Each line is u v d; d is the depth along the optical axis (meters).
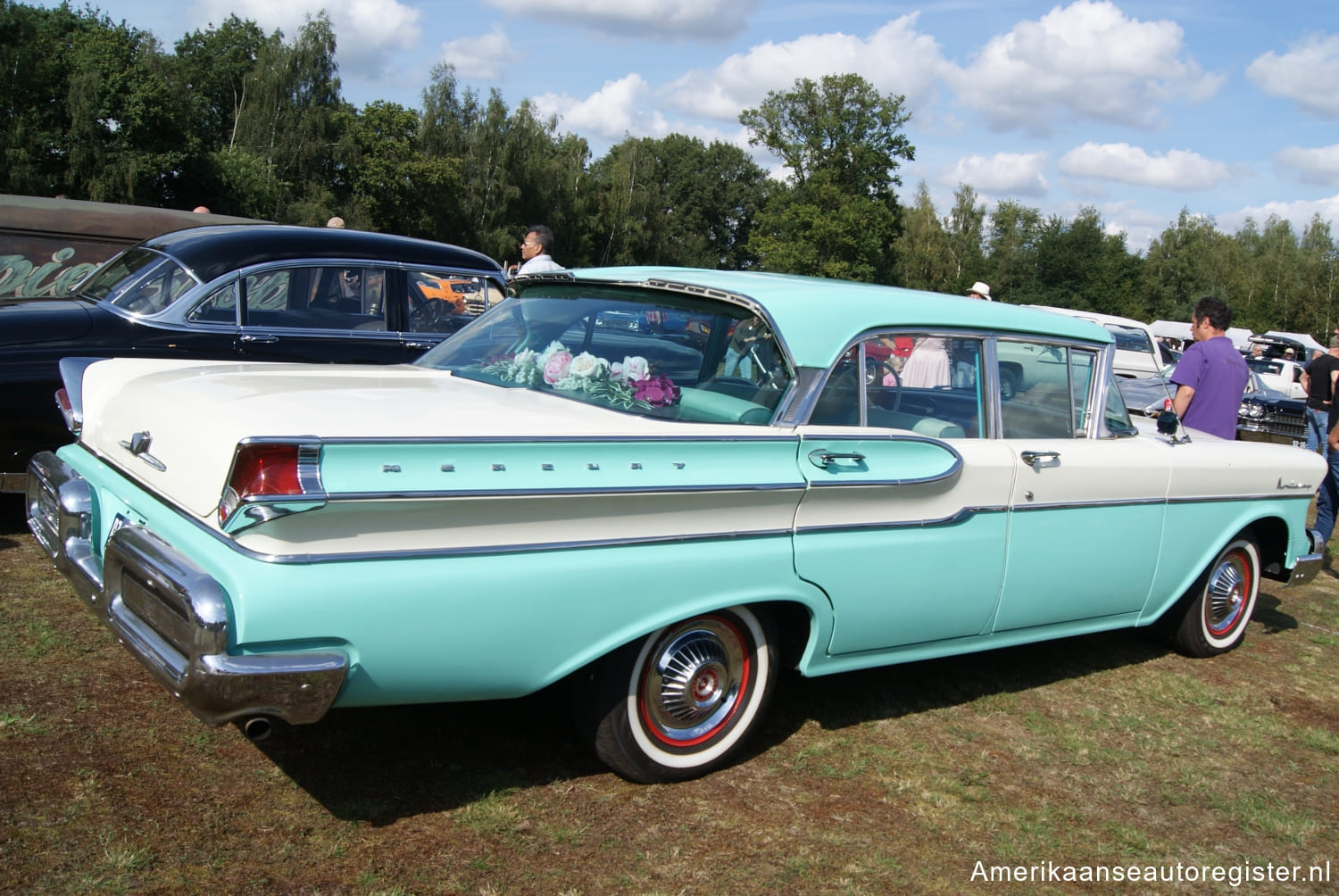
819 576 3.19
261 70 52.88
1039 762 3.60
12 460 4.98
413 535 2.42
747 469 3.00
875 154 64.38
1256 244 89.12
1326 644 5.43
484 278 6.85
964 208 81.69
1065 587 4.00
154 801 2.68
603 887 2.53
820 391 3.23
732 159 91.31
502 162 57.72
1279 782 3.65
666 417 3.04
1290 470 4.95
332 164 53.91
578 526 2.69
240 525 2.24
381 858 2.54
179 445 2.57
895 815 3.10
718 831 2.88
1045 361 4.04
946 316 3.68
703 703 3.12
